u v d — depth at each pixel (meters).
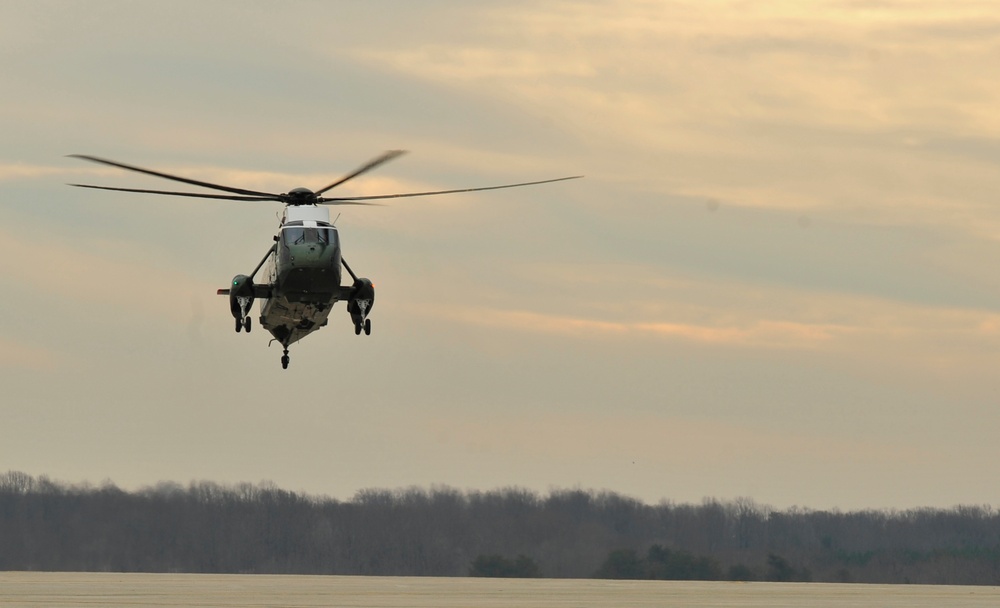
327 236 99.00
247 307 105.00
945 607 102.62
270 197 103.31
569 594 112.75
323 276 98.56
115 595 100.44
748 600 108.88
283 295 100.12
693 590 123.75
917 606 103.38
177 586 116.44
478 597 105.75
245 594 103.75
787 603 105.38
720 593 118.62
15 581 122.00
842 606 102.31
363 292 103.31
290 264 97.88
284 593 106.38
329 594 105.69
